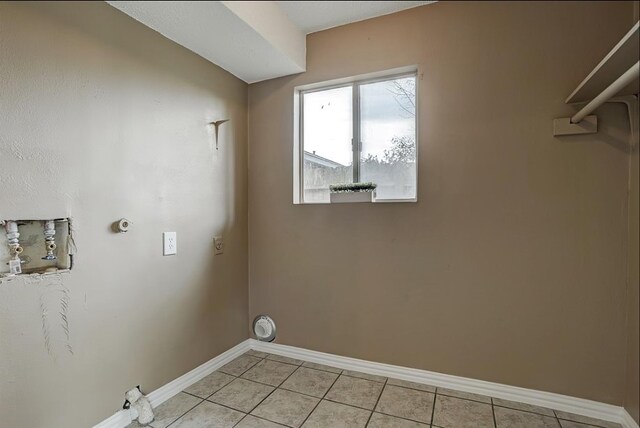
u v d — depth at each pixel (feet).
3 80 4.06
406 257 6.89
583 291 5.68
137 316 5.71
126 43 5.49
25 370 4.29
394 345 7.03
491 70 6.18
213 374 7.20
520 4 5.99
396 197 7.35
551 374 5.90
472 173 6.33
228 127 7.82
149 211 5.92
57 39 4.57
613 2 5.48
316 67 7.64
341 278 7.52
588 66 5.59
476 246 6.34
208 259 7.25
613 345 5.52
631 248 5.31
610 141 5.49
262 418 5.62
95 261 5.07
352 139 7.73
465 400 6.15
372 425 5.43
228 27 5.86
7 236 4.20
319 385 6.72
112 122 5.30
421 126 6.69
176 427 5.38
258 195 8.41
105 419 5.19
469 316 6.42
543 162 5.87
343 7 6.69
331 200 7.58
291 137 8.01
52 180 4.54
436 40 6.57
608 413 5.54
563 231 5.78
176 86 6.43
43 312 4.47
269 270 8.30
